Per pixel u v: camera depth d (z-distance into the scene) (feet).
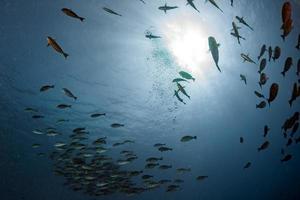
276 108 79.10
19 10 42.01
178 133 84.94
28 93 61.67
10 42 47.83
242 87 64.59
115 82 57.72
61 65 52.60
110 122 73.56
